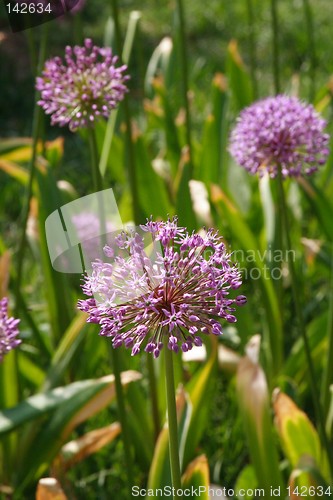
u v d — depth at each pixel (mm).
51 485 1287
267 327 1643
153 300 1081
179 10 1640
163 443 1348
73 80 1318
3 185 2570
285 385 1559
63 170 2604
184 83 1645
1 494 1509
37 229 1735
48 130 3002
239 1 4238
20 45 3576
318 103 1902
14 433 1517
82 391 1461
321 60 3346
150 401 1540
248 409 1386
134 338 1098
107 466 1588
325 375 1515
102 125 1768
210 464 1578
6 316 1234
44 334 1706
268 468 1384
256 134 1368
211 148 1844
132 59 3559
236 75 2025
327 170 1879
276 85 1708
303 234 2066
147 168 1734
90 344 1671
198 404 1450
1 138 2949
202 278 1099
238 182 1955
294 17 3930
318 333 1633
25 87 3357
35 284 1935
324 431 1418
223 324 1695
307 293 1862
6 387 1524
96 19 4105
